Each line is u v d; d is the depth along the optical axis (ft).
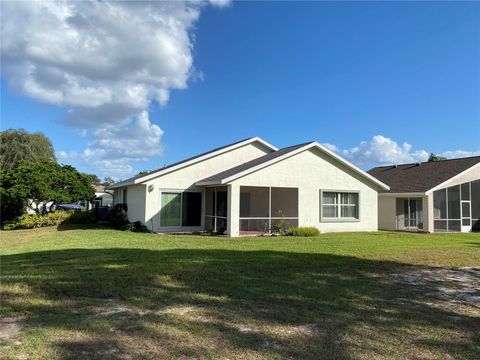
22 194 81.30
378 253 39.99
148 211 66.74
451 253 40.91
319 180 70.13
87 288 23.59
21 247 45.01
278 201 74.84
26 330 16.46
